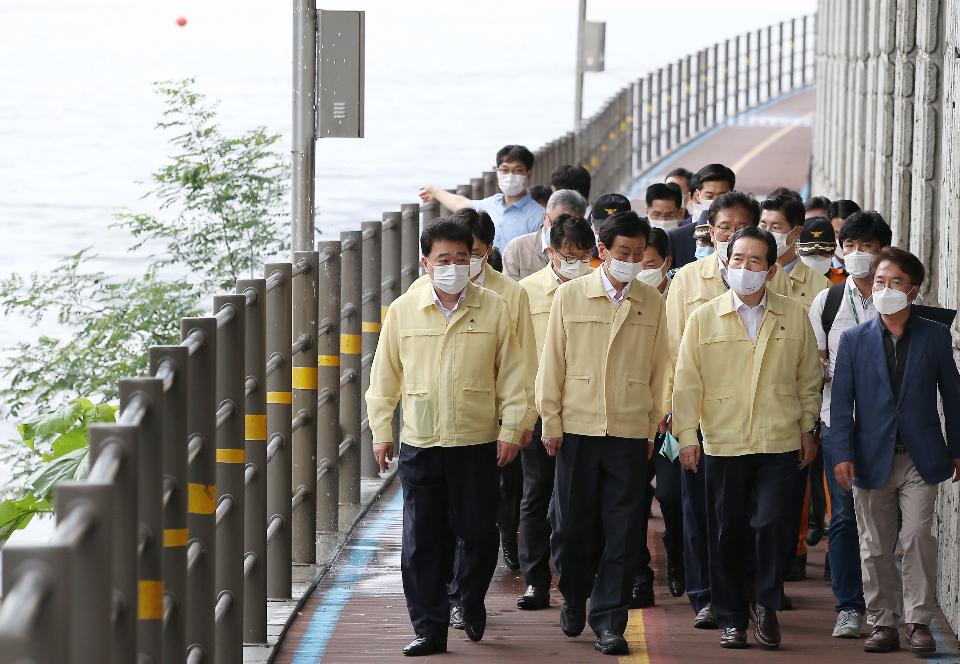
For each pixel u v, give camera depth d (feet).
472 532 41.98
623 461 42.39
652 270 48.49
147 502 29.78
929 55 55.72
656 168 190.19
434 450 41.47
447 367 41.29
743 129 225.97
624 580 42.57
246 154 84.43
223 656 39.55
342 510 59.52
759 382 42.88
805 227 52.49
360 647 43.01
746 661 42.27
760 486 43.11
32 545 19.36
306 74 55.36
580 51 144.56
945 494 47.44
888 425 42.50
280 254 84.17
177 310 80.38
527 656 42.34
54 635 19.25
